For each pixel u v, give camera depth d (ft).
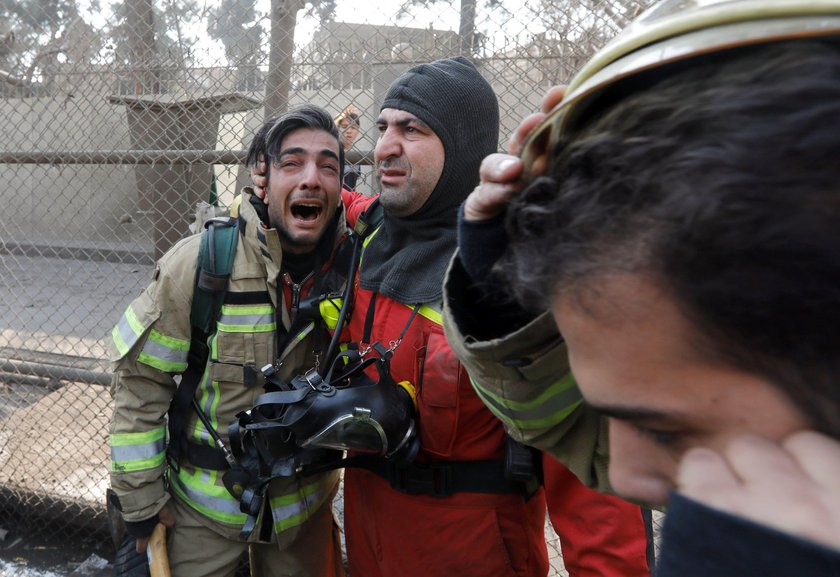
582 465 2.82
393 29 7.13
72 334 14.20
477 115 4.66
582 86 1.25
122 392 5.38
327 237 5.22
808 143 0.83
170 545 5.67
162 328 5.12
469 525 4.40
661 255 0.93
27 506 9.29
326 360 4.76
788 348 0.87
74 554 8.71
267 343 5.11
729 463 0.99
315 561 6.00
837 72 0.90
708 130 0.93
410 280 4.45
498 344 2.21
